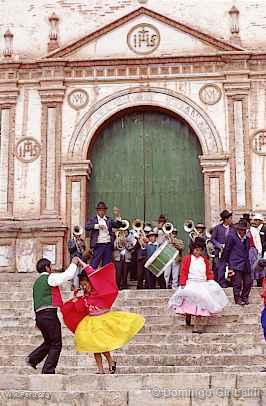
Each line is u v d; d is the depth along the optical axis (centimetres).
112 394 848
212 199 1984
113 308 1378
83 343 995
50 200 2005
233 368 1082
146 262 1633
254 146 2006
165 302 1430
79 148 2038
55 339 1022
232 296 1441
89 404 846
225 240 1422
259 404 830
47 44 2141
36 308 1029
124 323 1009
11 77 2088
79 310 1028
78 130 2050
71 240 1742
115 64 2073
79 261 1057
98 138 2094
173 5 2139
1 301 1453
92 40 2097
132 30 2097
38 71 2092
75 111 2062
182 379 918
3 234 1975
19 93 2080
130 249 1769
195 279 1261
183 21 2127
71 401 850
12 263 1955
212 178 1998
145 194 2059
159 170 2069
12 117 2066
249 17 2112
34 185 2020
